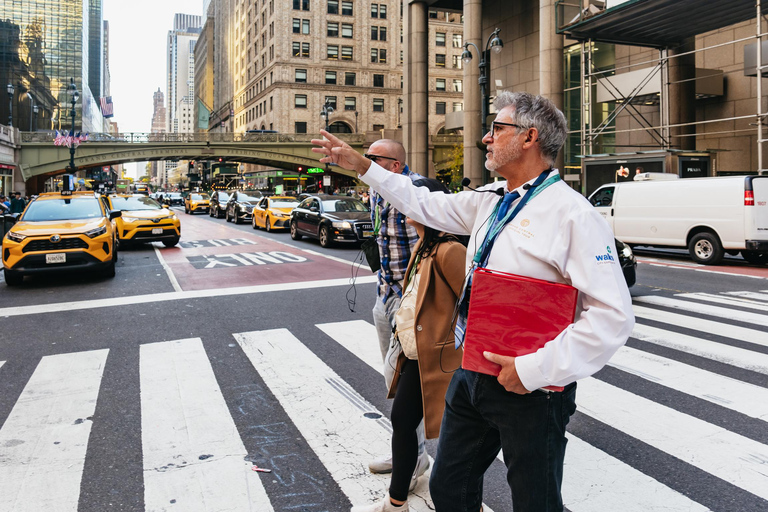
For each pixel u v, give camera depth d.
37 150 48.69
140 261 14.08
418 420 2.69
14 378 5.08
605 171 20.23
